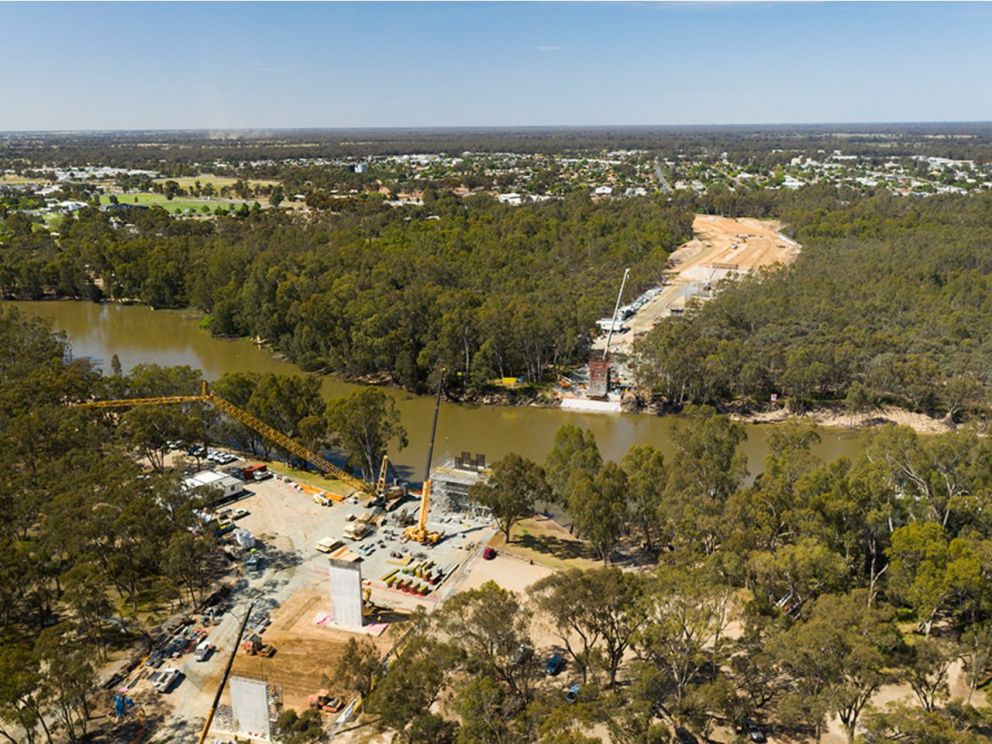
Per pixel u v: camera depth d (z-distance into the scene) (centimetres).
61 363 16862
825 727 6794
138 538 9231
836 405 17062
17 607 9100
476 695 6231
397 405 17900
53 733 7244
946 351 17188
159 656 8319
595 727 6844
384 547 11075
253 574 10181
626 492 10725
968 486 10219
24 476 10700
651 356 17650
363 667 7400
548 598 7325
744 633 7656
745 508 9500
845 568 8450
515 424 16812
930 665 6819
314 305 19888
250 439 14962
